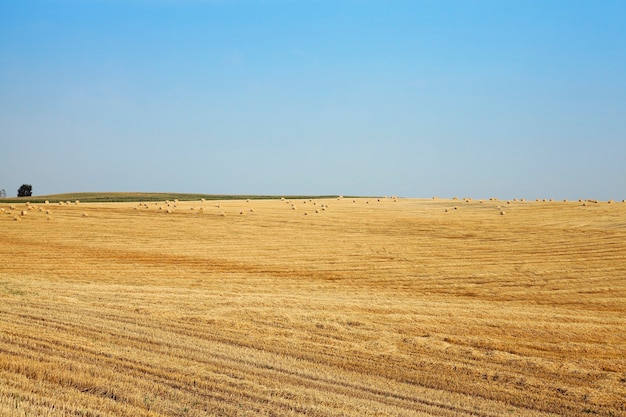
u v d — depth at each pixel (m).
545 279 31.56
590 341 19.27
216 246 41.69
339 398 12.41
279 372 14.27
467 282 31.31
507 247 40.16
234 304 23.19
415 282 31.47
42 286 26.55
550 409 13.01
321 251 39.94
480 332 19.95
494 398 13.57
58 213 55.72
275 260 37.12
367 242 42.81
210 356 15.25
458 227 47.97
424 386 14.23
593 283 30.52
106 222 51.28
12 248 39.69
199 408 11.09
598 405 13.34
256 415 10.87
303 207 63.22
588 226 46.53
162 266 35.19
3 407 9.89
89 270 33.53
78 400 10.84
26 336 15.80
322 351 16.91
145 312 21.34
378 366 15.62
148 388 12.09
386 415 11.48
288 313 21.69
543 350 18.00
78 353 14.46
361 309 23.12
